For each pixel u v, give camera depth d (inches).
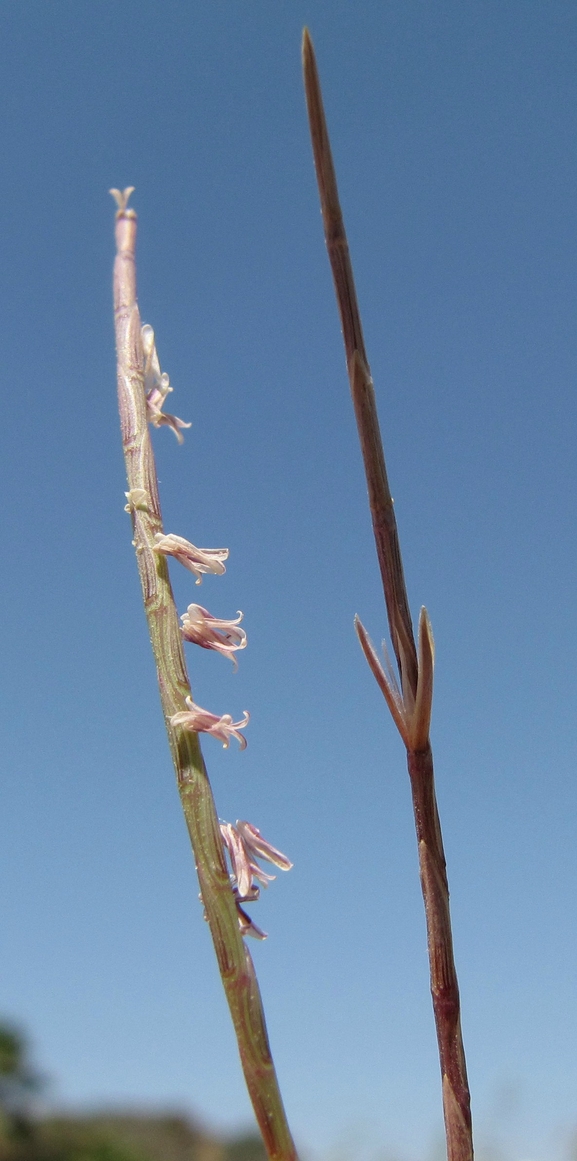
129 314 2.8
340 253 2.3
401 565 2.3
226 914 2.2
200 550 2.5
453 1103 2.2
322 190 2.3
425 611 2.3
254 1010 2.2
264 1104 2.1
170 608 2.5
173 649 2.4
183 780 2.3
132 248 2.9
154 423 2.8
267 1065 2.1
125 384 2.7
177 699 2.4
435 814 2.3
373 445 2.3
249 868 2.3
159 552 2.5
